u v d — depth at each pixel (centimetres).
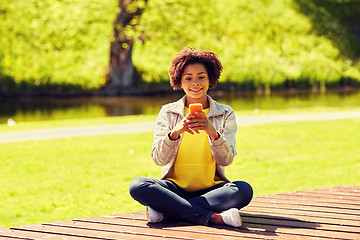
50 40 2930
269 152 966
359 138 1110
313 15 3422
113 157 929
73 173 804
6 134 1209
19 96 2711
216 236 313
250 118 1481
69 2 2942
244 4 3328
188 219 343
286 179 741
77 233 326
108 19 2864
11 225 538
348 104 2127
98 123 1408
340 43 3334
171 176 369
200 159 359
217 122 365
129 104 2305
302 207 393
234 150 357
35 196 666
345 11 3503
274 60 3128
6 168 839
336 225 340
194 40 2997
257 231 325
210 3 3178
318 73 3114
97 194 672
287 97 2538
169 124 368
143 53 3017
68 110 2081
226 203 346
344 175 763
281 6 3412
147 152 977
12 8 2933
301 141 1084
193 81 359
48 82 2794
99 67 2900
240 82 2977
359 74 3188
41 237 318
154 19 2869
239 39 3170
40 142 1089
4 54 2802
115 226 342
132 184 348
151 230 330
